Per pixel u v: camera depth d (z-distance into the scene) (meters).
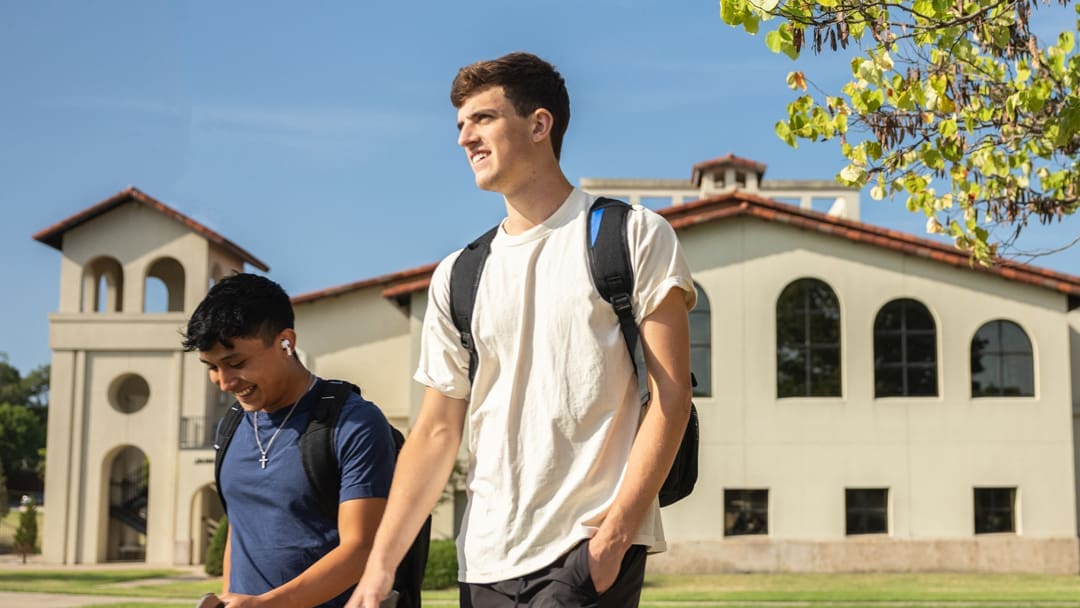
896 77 6.30
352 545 3.14
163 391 32.72
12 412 79.31
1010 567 25.39
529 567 2.56
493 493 2.65
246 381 3.26
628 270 2.61
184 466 31.78
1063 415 25.89
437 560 22.45
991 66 6.98
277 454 3.30
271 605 2.97
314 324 30.03
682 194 35.38
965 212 7.47
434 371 2.85
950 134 6.42
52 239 33.75
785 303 26.38
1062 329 26.08
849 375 26.02
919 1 5.42
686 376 2.60
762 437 25.89
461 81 2.77
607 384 2.60
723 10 4.98
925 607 16.95
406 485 2.79
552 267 2.67
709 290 26.31
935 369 26.12
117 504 33.72
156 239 33.25
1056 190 7.43
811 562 25.39
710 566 25.36
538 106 2.73
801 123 6.68
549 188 2.76
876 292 26.22
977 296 26.17
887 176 7.08
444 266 2.87
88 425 32.75
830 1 5.24
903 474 25.77
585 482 2.57
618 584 2.54
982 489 26.03
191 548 32.03
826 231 26.17
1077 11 6.65
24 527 33.81
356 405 3.32
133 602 19.03
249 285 3.28
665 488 2.67
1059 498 25.67
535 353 2.66
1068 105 6.23
